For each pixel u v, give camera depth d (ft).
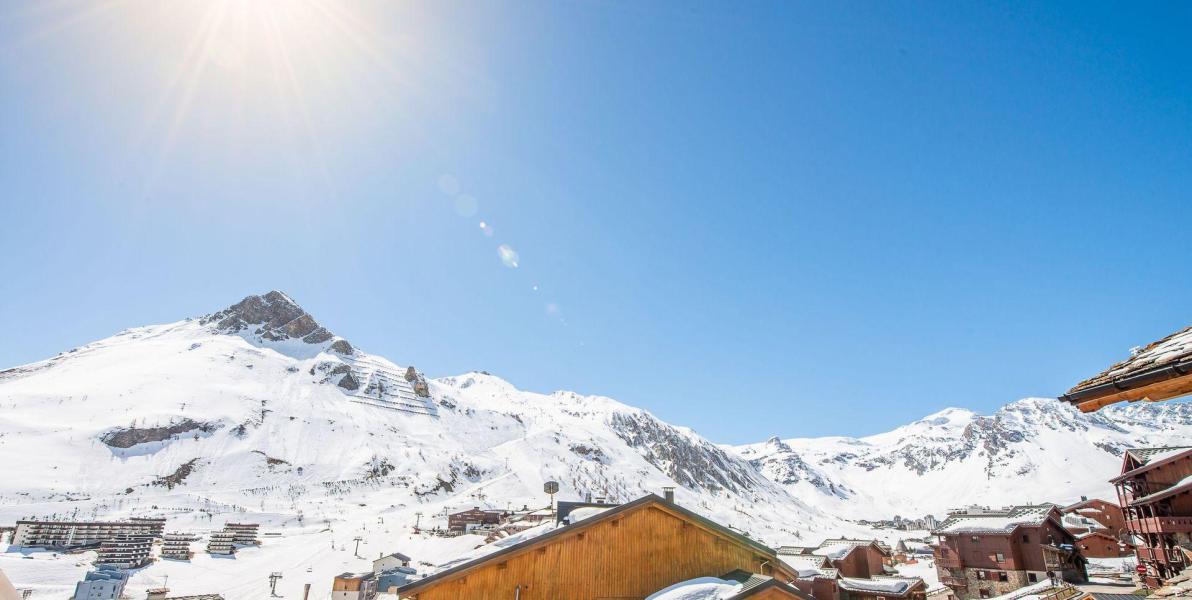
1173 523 130.00
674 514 64.13
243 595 295.69
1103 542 231.30
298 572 350.84
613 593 59.67
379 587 287.48
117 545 355.15
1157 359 23.02
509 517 515.91
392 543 447.01
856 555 225.15
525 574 58.75
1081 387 26.89
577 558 60.29
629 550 61.82
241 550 418.10
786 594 48.21
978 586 179.22
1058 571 161.27
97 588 266.98
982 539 181.78
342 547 426.92
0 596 13.78
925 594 165.58
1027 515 183.62
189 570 349.61
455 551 402.72
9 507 565.12
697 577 62.13
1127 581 151.23
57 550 380.78
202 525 573.74
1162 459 139.64
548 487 95.14
